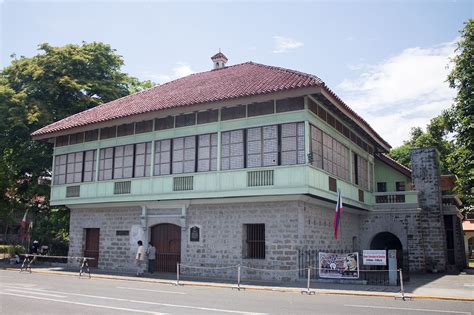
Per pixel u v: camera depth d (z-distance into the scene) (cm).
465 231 4684
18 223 4353
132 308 1113
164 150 2242
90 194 2455
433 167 2766
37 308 1102
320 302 1273
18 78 3222
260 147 1962
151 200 2231
